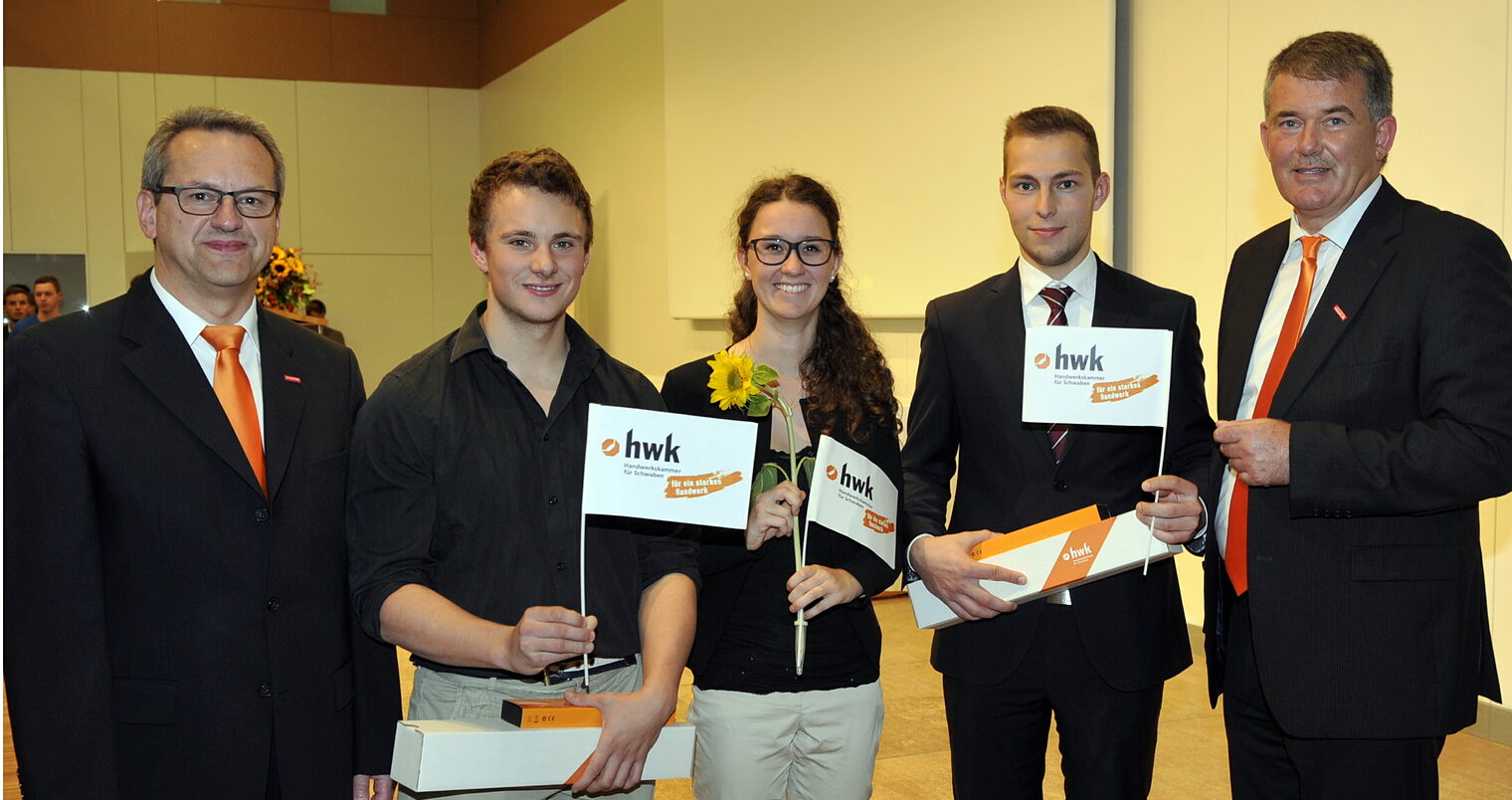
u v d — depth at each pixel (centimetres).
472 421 178
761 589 211
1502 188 352
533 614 159
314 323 939
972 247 539
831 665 211
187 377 174
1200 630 473
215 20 1159
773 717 208
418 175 1246
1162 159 469
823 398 216
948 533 228
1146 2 472
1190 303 225
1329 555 196
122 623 169
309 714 179
